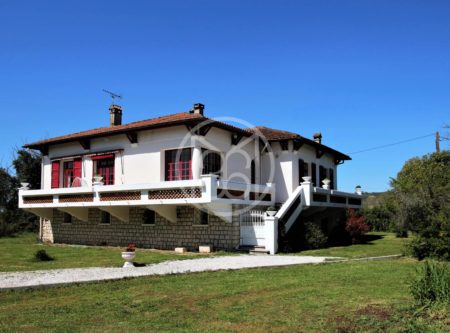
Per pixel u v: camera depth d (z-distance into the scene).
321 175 27.84
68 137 24.22
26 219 38.25
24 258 16.55
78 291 9.63
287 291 9.21
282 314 7.32
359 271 11.88
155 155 20.48
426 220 15.48
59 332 6.51
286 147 23.69
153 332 6.43
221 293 9.13
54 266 13.87
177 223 20.09
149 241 21.03
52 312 7.73
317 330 6.36
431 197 17.75
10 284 10.09
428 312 7.01
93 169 22.92
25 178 39.00
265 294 8.96
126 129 20.77
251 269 12.72
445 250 14.28
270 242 17.59
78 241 24.25
